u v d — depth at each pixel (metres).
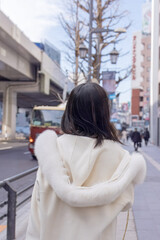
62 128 1.51
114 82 19.84
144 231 4.46
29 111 76.00
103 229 1.29
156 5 39.75
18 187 8.55
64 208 1.33
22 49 26.89
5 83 36.94
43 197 1.36
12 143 32.81
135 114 91.56
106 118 1.47
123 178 1.32
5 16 21.11
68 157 1.37
